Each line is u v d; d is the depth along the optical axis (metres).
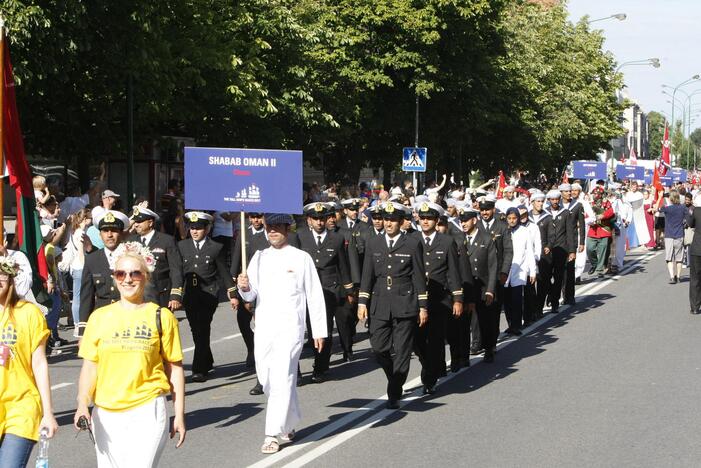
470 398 11.13
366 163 41.12
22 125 23.47
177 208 23.58
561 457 8.57
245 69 26.48
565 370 12.85
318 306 9.44
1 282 6.49
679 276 25.16
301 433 9.49
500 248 14.04
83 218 15.91
